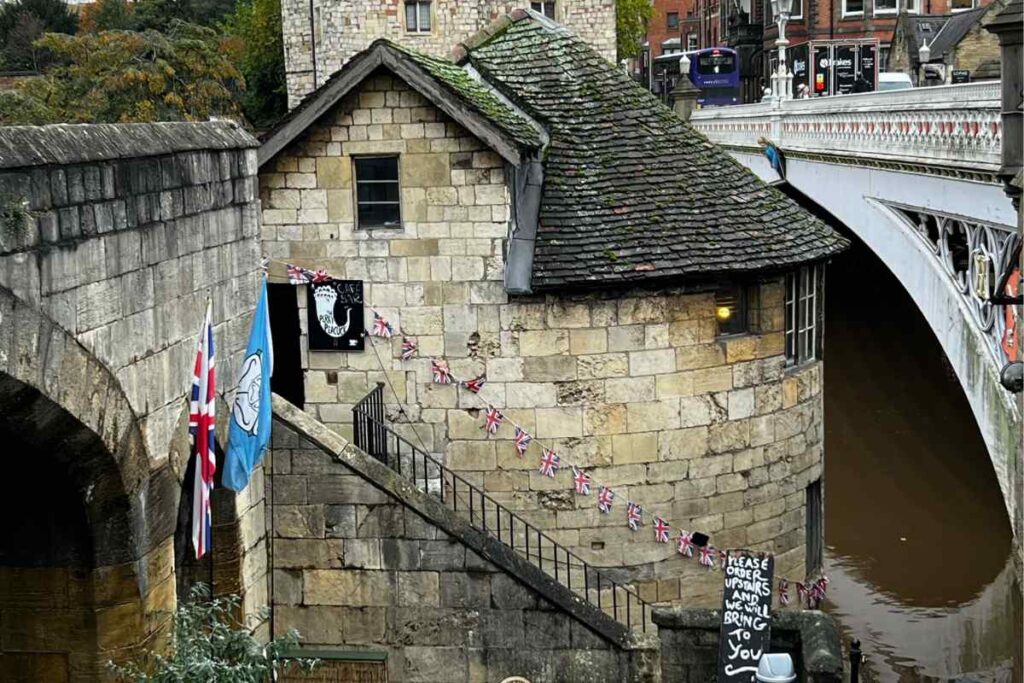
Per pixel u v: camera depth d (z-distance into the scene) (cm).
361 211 1833
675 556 1852
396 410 1850
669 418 1842
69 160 923
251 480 1342
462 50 2156
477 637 1421
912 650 2022
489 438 1831
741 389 1883
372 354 1845
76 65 3853
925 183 1994
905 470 2900
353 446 1434
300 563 1428
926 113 1941
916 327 3928
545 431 1820
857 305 4138
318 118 1789
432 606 1423
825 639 1309
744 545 1908
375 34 4506
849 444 3078
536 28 2209
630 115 2067
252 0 5575
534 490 1827
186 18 5497
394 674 1428
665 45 7725
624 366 1820
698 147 2052
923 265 2077
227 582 1288
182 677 990
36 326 886
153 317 1074
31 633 1063
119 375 1015
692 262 1812
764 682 1293
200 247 1168
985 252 1775
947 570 2352
